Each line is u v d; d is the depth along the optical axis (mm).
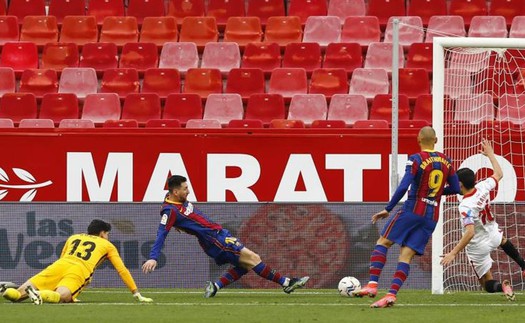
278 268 46438
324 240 46406
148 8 76250
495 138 47562
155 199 48750
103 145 48906
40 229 46781
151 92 67375
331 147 48375
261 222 46562
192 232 39812
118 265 37875
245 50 70188
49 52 71000
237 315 31969
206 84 67375
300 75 66812
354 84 66250
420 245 34875
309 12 75562
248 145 48531
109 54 70625
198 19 73438
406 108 62344
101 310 33750
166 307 35219
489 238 40312
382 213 34938
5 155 48844
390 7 74625
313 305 36188
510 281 46094
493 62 54750
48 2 80375
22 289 37125
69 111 64625
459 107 49844
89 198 48875
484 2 74250
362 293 36250
